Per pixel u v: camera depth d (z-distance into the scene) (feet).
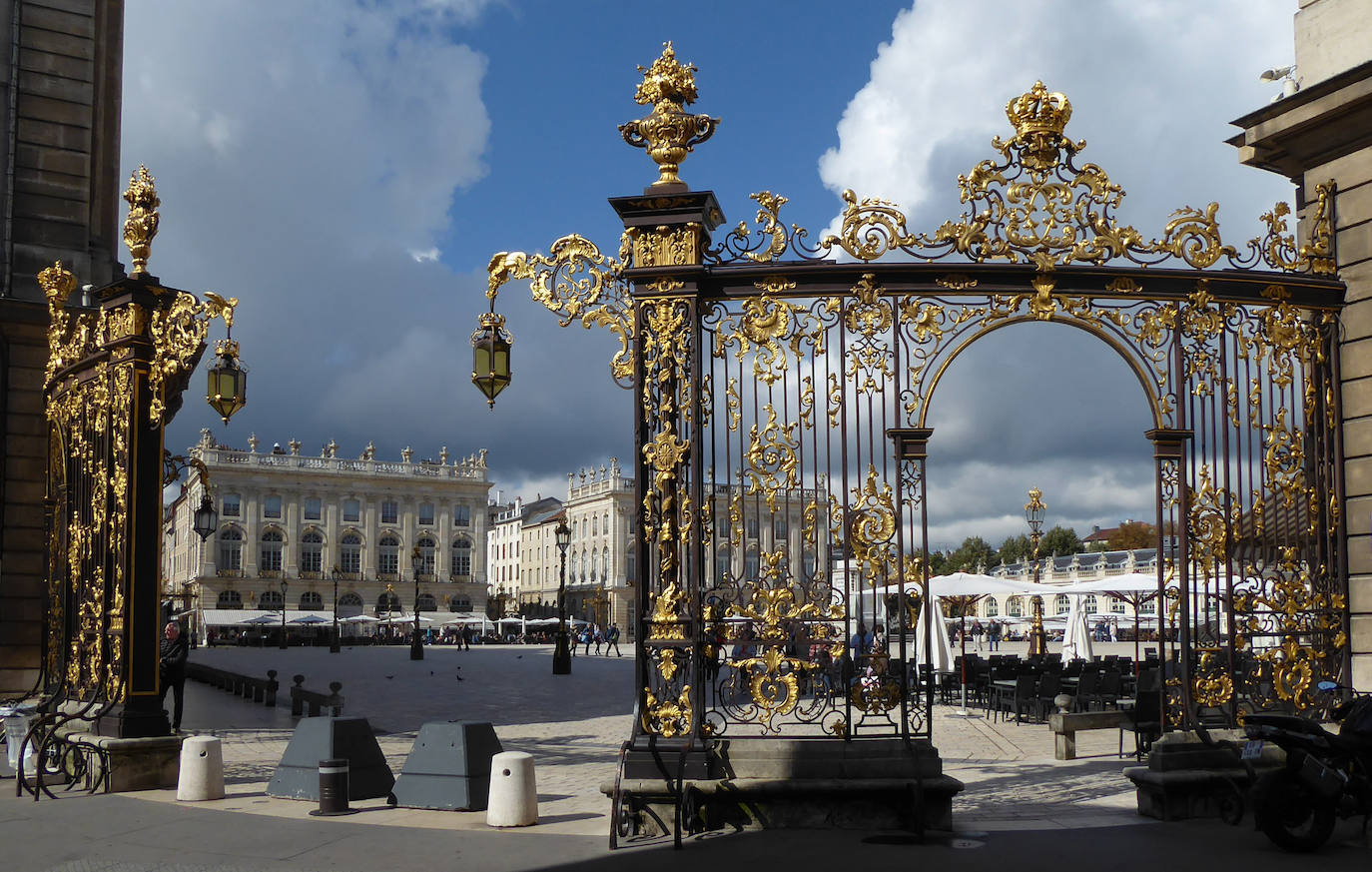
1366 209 36.42
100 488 41.16
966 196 32.24
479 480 404.57
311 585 372.99
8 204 62.90
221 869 27.37
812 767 30.73
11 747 44.39
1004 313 32.14
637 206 32.22
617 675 129.90
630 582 346.95
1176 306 33.17
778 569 31.53
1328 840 29.25
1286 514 34.71
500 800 32.48
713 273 32.07
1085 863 26.84
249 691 91.56
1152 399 33.04
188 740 37.32
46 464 59.77
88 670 41.96
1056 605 246.47
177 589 390.01
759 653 32.01
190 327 39.83
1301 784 27.94
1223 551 33.37
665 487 31.83
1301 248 35.68
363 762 37.63
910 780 30.25
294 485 374.63
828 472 31.53
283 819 33.47
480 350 33.27
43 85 65.10
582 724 69.15
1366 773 28.68
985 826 31.30
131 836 31.14
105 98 68.28
